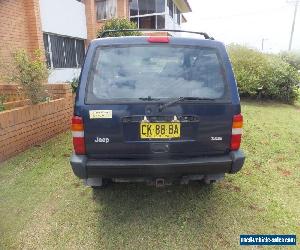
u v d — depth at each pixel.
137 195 3.65
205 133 2.86
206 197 3.62
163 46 2.88
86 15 14.85
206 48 2.92
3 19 8.95
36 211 3.28
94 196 3.61
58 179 4.04
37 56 6.20
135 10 20.02
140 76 2.84
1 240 2.80
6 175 4.12
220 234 2.93
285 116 9.02
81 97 2.77
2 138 4.52
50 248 2.72
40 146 5.30
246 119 8.22
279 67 12.13
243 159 2.91
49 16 11.65
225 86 2.88
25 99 5.80
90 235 2.90
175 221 3.13
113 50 2.87
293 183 4.06
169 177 2.95
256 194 3.72
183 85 2.85
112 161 2.83
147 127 2.79
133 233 2.93
